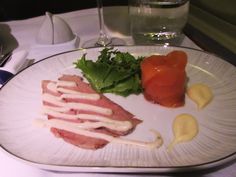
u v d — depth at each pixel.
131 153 0.18
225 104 0.21
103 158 0.17
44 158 0.17
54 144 0.18
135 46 0.27
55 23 0.31
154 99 0.22
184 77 0.22
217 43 0.29
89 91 0.23
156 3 0.30
